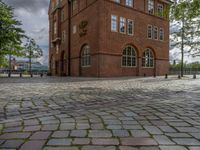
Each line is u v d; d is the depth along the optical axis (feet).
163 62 111.24
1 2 77.66
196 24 57.67
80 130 10.56
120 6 89.04
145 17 100.73
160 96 23.81
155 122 12.25
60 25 121.90
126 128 10.97
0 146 8.38
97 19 82.48
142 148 8.23
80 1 97.35
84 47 94.17
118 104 18.38
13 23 78.64
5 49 83.92
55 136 9.61
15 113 14.51
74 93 26.37
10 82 49.39
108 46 84.17
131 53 95.04
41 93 26.21
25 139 9.20
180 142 8.93
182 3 35.99
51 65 140.46
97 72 82.58
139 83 45.93
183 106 17.46
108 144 8.64
